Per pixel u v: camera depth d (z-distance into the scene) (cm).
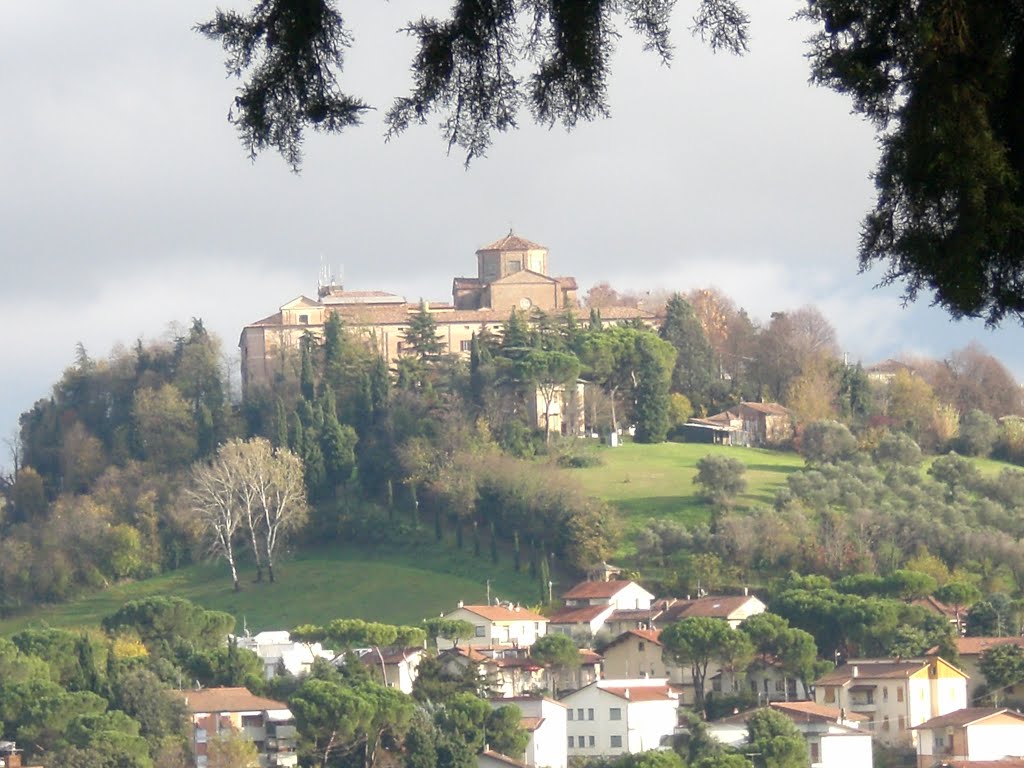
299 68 3794
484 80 3838
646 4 3778
